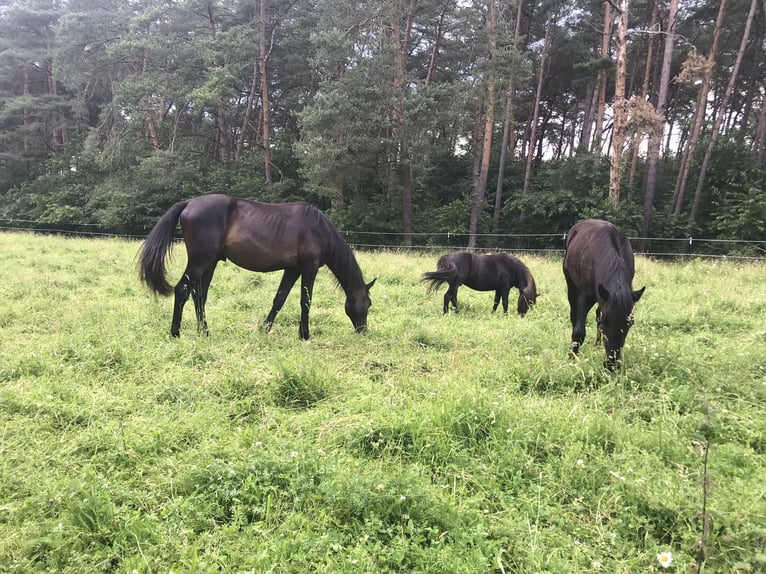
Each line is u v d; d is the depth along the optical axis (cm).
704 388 357
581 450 275
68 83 2522
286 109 2752
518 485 250
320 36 1689
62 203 2484
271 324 555
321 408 338
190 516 221
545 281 938
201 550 204
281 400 357
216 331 541
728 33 2155
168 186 2216
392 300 777
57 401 327
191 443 292
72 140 2825
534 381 387
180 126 2723
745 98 2547
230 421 322
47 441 282
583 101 2981
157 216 2305
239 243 509
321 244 539
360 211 2083
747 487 230
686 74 1673
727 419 313
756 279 902
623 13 1484
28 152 2959
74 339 467
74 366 398
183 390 365
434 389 357
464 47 2345
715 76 2189
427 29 2425
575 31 2630
